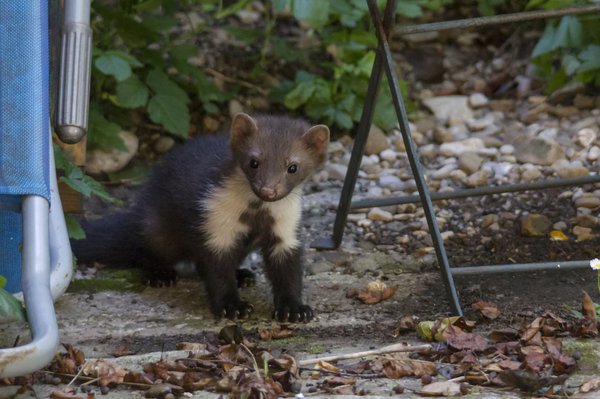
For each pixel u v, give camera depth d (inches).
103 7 470.9
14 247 302.5
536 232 421.4
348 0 504.7
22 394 273.9
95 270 409.7
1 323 324.8
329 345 326.0
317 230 438.3
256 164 356.5
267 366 291.0
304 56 542.9
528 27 579.2
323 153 369.4
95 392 277.0
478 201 454.0
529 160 483.5
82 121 287.6
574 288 368.2
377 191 471.5
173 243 395.9
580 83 533.0
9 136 264.4
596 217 430.9
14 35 268.5
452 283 339.3
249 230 368.8
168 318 358.9
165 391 272.1
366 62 518.3
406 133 339.0
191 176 381.1
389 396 272.8
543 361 287.3
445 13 603.2
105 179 478.9
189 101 486.3
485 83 559.5
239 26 583.2
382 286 372.2
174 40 542.0
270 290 395.9
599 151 482.6
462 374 287.9
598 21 504.4
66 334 338.6
